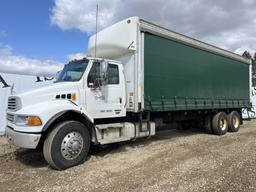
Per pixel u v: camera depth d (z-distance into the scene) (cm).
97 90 664
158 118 868
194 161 609
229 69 1177
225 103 1123
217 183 462
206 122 1096
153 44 780
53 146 545
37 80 1186
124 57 755
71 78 668
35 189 445
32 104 570
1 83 1080
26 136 531
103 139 669
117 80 718
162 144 826
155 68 783
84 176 511
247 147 774
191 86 930
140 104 724
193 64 944
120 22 754
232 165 574
